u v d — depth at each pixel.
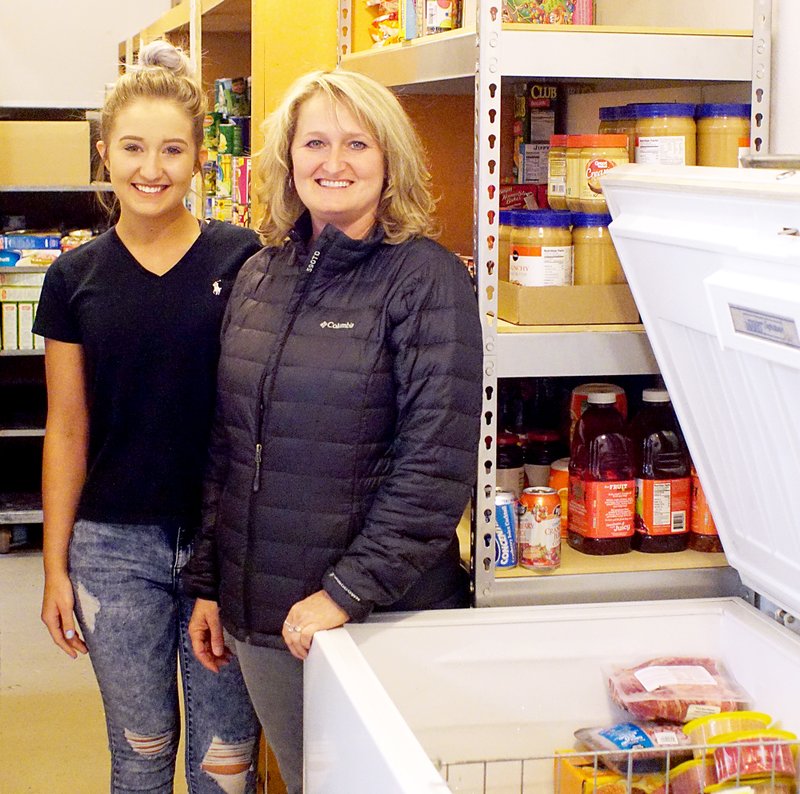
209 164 3.65
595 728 1.68
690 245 1.42
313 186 1.69
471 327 1.65
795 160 1.42
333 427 1.65
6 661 3.75
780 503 1.53
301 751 1.83
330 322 1.67
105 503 1.98
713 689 1.70
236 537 1.75
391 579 1.62
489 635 1.73
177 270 1.94
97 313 1.93
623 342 1.84
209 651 2.00
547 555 1.87
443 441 1.62
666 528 1.95
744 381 1.44
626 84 2.27
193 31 3.25
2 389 5.21
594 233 1.85
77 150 4.74
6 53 5.52
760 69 1.85
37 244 4.71
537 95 2.42
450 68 1.86
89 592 2.00
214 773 2.10
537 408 2.28
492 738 1.74
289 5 2.58
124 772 2.06
